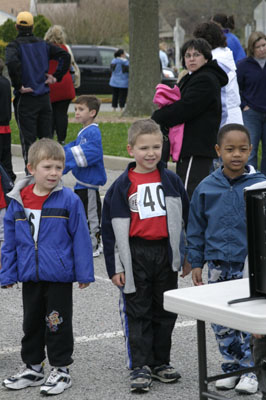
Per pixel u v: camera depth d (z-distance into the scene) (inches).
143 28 848.9
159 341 201.5
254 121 426.3
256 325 131.3
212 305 140.0
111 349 226.8
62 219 198.1
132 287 197.8
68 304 199.8
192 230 200.8
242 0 2217.0
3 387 201.2
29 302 201.6
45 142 198.1
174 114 294.0
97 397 193.2
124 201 198.7
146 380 194.2
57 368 199.2
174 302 147.8
